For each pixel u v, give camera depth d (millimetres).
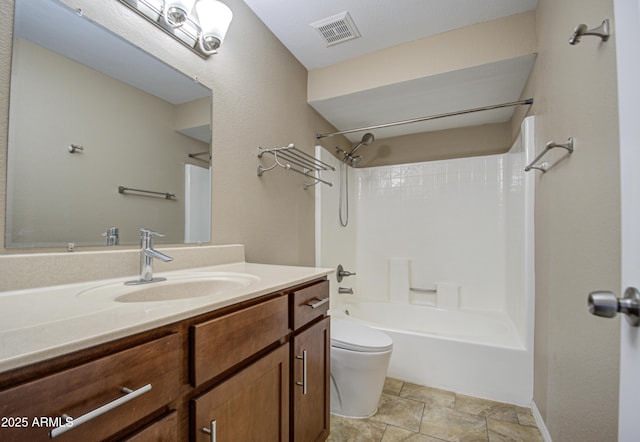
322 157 2377
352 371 1549
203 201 1311
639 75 455
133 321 531
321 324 1200
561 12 1224
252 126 1625
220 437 696
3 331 474
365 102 2246
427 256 2875
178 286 987
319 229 2332
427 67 1866
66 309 604
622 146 505
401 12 1657
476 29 1756
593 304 492
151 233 972
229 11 1200
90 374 449
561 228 1234
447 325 2535
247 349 784
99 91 947
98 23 948
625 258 489
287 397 972
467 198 2746
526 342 1729
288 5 1605
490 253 2641
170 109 1176
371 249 3107
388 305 2752
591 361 945
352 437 1432
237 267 1318
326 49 2000
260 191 1686
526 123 1780
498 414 1627
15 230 754
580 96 1035
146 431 529
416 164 2959
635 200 466
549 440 1360
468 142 2807
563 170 1209
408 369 1987
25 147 776
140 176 1060
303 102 2186
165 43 1161
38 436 391
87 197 907
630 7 481
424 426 1521
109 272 918
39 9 816
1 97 736
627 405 466
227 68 1459
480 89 2043
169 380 581
